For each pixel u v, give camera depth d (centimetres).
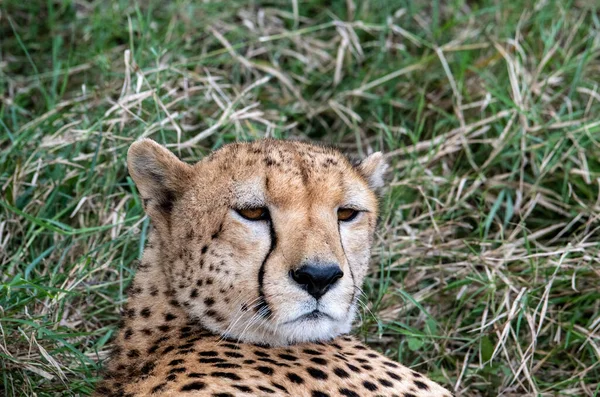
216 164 854
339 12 1481
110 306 1078
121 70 1336
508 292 1102
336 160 872
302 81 1389
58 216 1086
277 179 819
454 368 1102
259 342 833
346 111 1341
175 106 1284
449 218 1247
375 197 930
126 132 1220
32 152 1180
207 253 827
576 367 1085
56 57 1355
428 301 1155
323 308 812
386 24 1410
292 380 786
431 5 1522
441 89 1393
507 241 1179
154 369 798
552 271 1153
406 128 1363
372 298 1151
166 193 867
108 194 1179
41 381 934
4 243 1084
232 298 818
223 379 762
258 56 1441
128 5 1438
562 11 1399
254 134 1254
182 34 1395
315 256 802
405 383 839
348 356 849
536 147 1258
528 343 1116
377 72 1406
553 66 1409
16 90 1353
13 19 1451
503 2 1461
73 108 1266
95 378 921
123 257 1093
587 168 1228
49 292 970
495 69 1413
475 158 1321
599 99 1310
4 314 941
